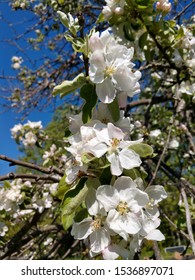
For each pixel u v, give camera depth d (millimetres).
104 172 172
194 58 320
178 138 514
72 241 474
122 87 183
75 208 171
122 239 172
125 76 182
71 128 192
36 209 372
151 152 174
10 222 371
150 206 181
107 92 182
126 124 188
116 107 187
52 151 435
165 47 310
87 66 194
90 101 186
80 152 177
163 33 295
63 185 188
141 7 267
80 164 173
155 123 524
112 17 274
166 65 329
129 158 168
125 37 274
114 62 183
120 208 163
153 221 180
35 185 369
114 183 168
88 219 169
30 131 446
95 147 168
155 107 536
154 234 175
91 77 180
